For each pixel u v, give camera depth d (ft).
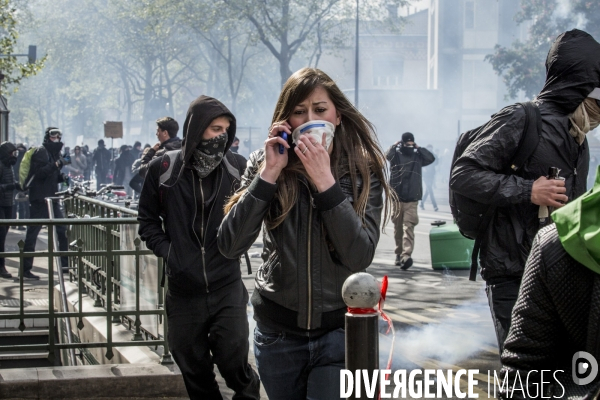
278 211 9.96
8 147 38.29
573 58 12.88
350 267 9.75
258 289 10.35
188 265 13.08
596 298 6.59
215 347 13.41
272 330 10.28
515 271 12.85
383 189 10.36
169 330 13.53
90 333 23.97
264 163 9.90
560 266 6.78
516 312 7.20
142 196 13.71
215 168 13.48
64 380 17.02
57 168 38.50
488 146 12.99
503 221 13.01
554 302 6.87
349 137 10.14
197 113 13.01
